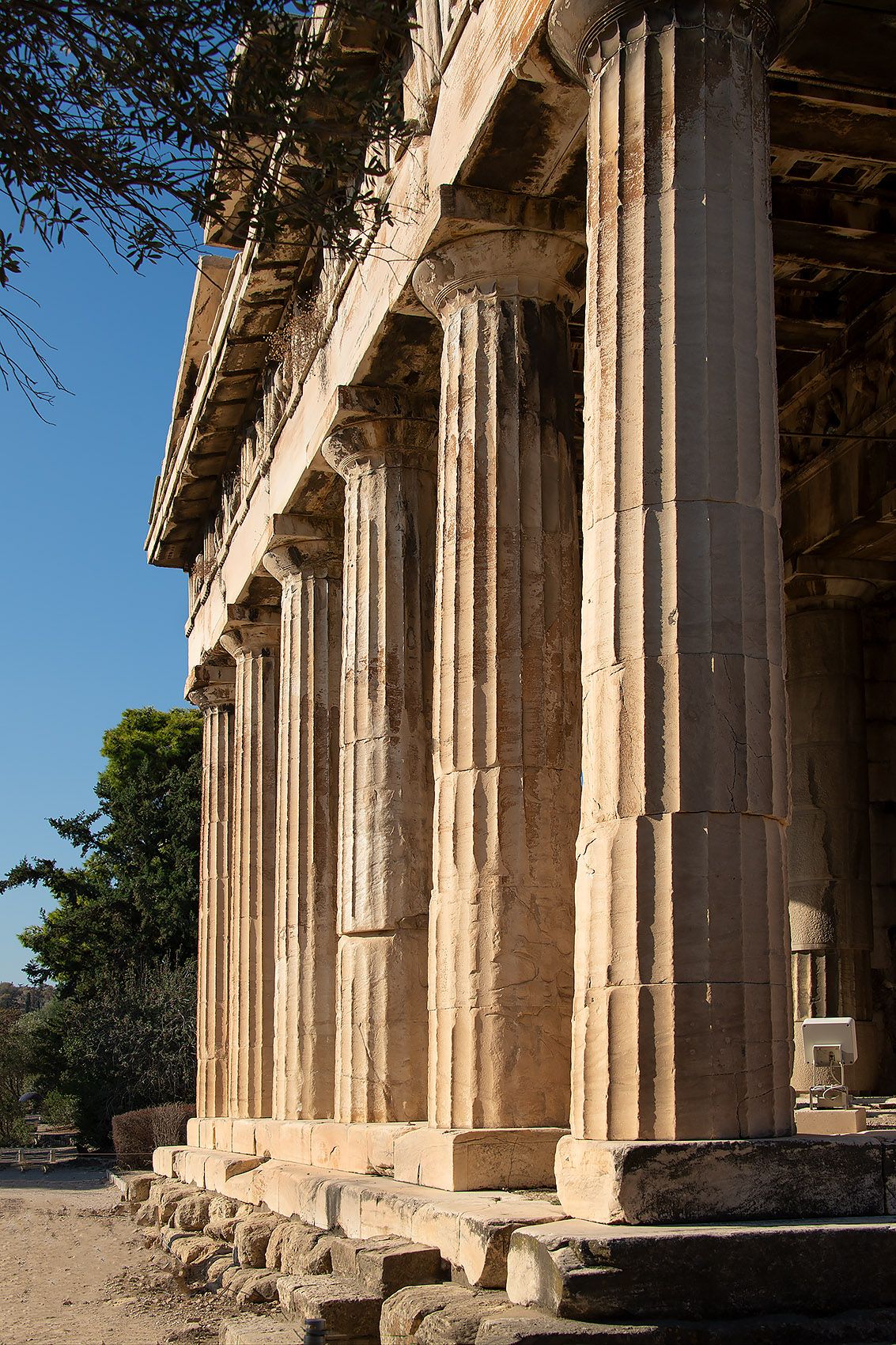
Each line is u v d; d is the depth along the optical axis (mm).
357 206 16297
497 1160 12930
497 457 14094
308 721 22188
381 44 15383
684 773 10086
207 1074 30078
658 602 10336
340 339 18656
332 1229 14938
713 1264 8883
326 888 21922
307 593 22406
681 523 10367
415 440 18156
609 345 10867
